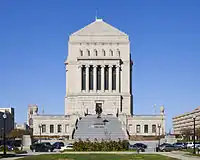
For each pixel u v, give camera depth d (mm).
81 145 105500
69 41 197750
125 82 194750
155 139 157500
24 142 140750
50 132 181500
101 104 190625
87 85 192250
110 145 106062
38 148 114625
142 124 180250
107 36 198000
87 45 197375
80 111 189750
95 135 154500
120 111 190625
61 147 120938
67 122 181500
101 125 163500
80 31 199500
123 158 75375
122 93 192500
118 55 196375
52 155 85562
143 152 103562
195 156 84625
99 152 97875
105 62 193125
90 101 190500
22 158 76500
